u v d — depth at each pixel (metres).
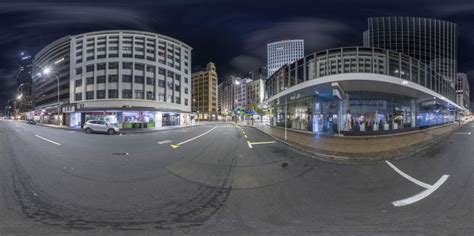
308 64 19.83
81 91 43.12
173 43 49.41
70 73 44.50
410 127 26.30
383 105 21.94
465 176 6.78
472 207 4.44
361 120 20.27
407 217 4.05
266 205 4.60
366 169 7.74
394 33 61.91
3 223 3.75
